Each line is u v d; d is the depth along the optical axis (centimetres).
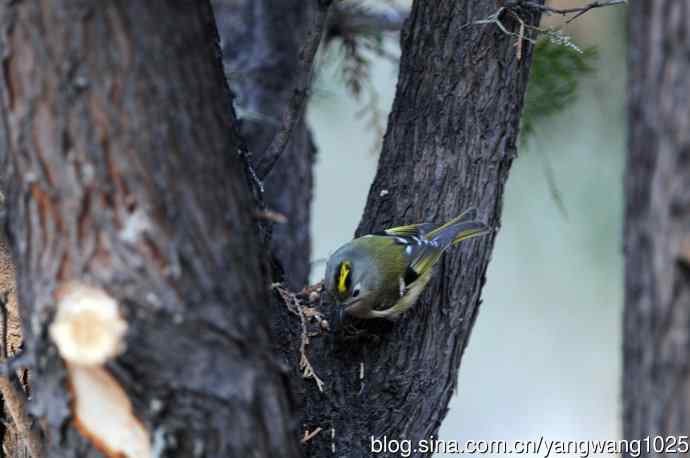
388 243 1018
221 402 621
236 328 634
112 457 627
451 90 1026
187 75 641
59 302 615
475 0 1012
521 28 977
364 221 1090
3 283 891
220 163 655
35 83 612
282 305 992
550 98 1262
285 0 1614
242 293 647
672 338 557
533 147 1540
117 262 611
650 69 568
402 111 1059
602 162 1560
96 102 611
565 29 1441
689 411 550
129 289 609
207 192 640
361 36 1483
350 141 2153
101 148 612
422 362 1001
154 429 617
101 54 610
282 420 657
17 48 613
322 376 989
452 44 1021
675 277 555
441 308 1017
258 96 1570
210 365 620
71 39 607
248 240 671
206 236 634
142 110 617
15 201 637
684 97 550
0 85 626
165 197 620
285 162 1541
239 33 1602
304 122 1581
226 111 763
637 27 580
